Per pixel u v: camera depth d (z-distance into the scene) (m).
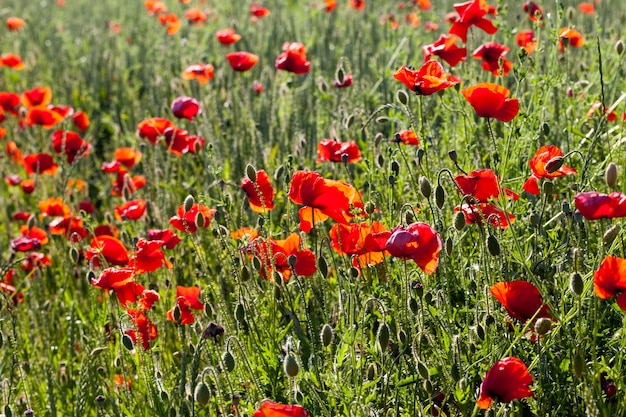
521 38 5.45
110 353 3.71
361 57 6.67
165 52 8.48
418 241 2.66
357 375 2.88
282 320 3.54
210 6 12.19
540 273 3.23
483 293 3.03
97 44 10.11
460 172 3.81
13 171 6.64
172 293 4.07
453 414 2.83
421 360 2.85
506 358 2.45
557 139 4.42
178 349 3.95
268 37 8.64
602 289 2.46
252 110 5.82
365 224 3.14
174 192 5.17
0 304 4.25
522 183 3.63
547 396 2.81
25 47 10.48
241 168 5.16
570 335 2.78
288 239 3.23
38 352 4.27
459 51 4.25
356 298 3.11
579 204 2.57
